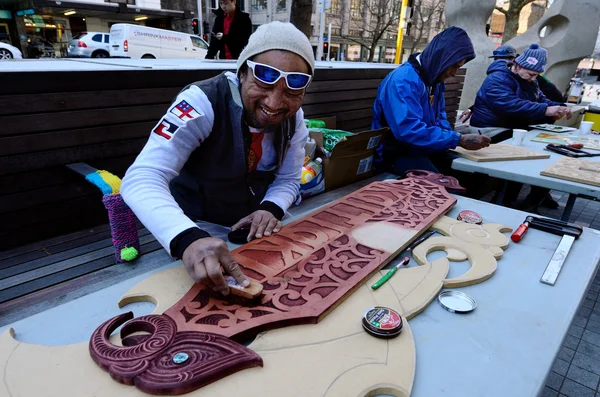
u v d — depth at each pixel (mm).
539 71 3330
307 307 788
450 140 2281
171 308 776
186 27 19359
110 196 1325
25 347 680
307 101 2766
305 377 637
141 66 2008
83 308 815
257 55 1060
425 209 1318
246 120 1227
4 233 1641
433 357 707
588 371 1835
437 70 2365
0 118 1515
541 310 850
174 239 892
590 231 1232
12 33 17594
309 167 2125
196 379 603
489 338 761
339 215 1255
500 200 2693
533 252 1105
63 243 1702
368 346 712
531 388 647
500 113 3441
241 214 1443
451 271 990
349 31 23000
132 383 610
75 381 616
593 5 6270
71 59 2451
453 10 6543
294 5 4578
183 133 1098
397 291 881
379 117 2613
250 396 599
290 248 1032
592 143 2609
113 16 18062
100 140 1810
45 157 1668
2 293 1303
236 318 752
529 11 19953
